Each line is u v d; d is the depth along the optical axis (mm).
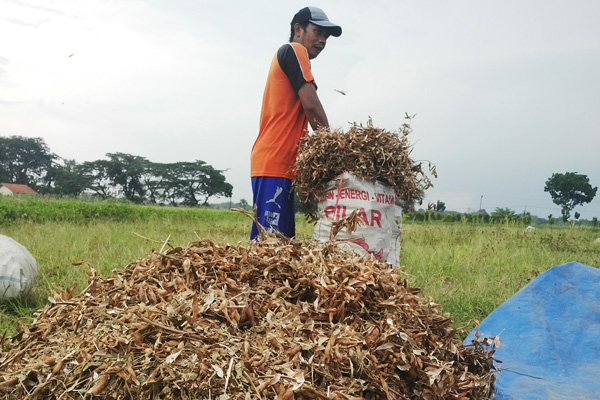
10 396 2027
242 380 1984
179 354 2041
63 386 2000
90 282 2750
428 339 2578
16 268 4707
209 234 11281
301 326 2281
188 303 2326
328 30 4656
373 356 2197
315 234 4113
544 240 10266
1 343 2523
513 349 3467
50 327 2463
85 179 100875
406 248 8117
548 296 3812
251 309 2332
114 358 2059
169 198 103562
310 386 1999
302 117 4473
